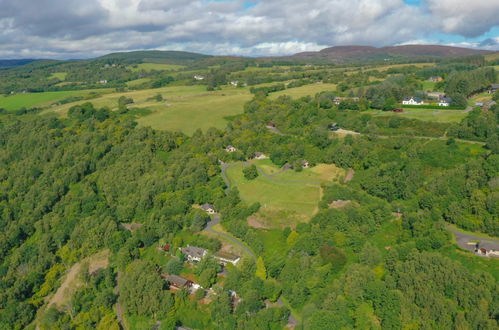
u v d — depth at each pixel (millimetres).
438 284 85812
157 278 104125
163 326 93688
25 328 111062
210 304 98688
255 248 116125
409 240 107250
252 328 87875
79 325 102312
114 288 115312
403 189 127312
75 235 139500
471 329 76875
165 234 127812
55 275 127562
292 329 89750
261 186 148500
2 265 140000
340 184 142000
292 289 98125
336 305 86250
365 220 114625
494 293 81000
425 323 80062
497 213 105562
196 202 144125
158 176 160625
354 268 94438
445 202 116375
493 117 156500
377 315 84688
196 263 114625
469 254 96875
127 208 145875
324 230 113250
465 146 144750
